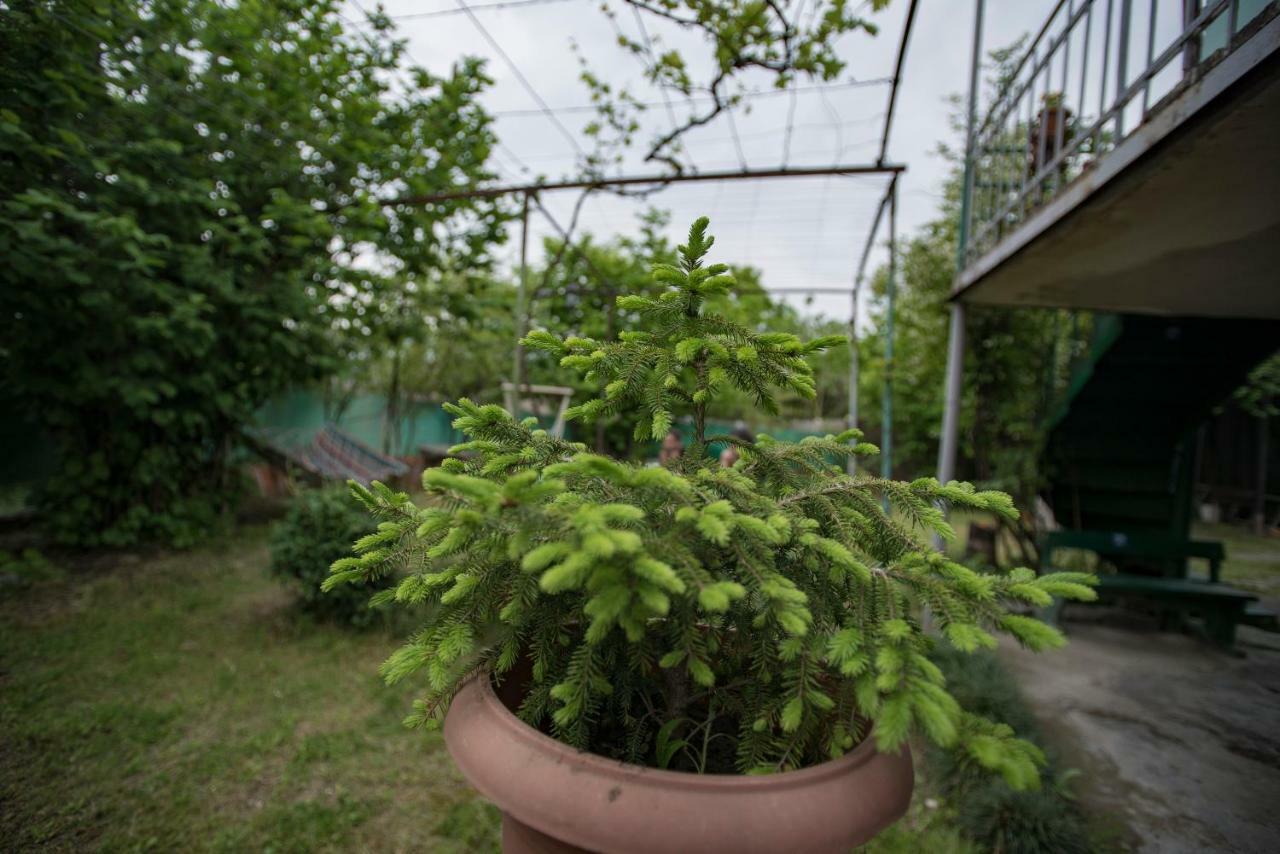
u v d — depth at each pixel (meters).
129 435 5.36
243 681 3.33
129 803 2.38
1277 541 8.10
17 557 5.00
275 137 5.43
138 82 4.49
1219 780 2.71
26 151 3.74
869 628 0.95
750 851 0.83
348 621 4.12
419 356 10.80
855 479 1.26
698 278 1.24
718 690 1.24
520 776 0.94
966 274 3.83
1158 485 5.26
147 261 4.17
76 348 4.60
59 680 3.21
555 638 1.15
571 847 0.95
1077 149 2.75
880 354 8.71
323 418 11.71
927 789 2.58
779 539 0.94
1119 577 4.64
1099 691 3.59
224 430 6.28
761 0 3.52
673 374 1.26
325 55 5.77
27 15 3.56
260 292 5.41
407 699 3.24
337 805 2.44
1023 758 0.86
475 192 5.23
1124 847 2.30
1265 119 1.78
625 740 1.26
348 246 5.86
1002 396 5.96
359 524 4.09
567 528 0.90
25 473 6.39
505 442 1.33
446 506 0.98
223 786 2.51
